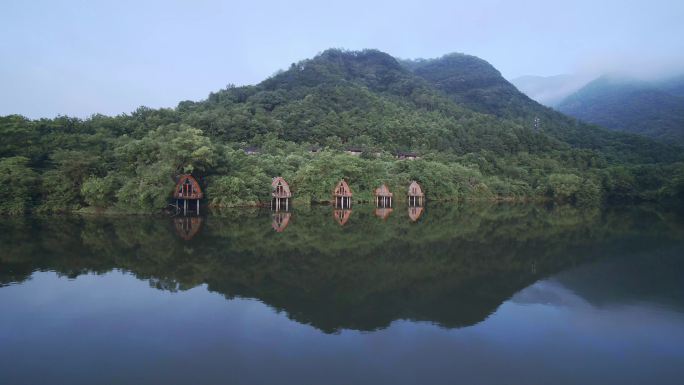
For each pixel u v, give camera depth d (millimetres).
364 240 41062
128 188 54938
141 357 15617
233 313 20156
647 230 49438
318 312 20391
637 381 13953
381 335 17594
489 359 15477
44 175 57312
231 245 37719
